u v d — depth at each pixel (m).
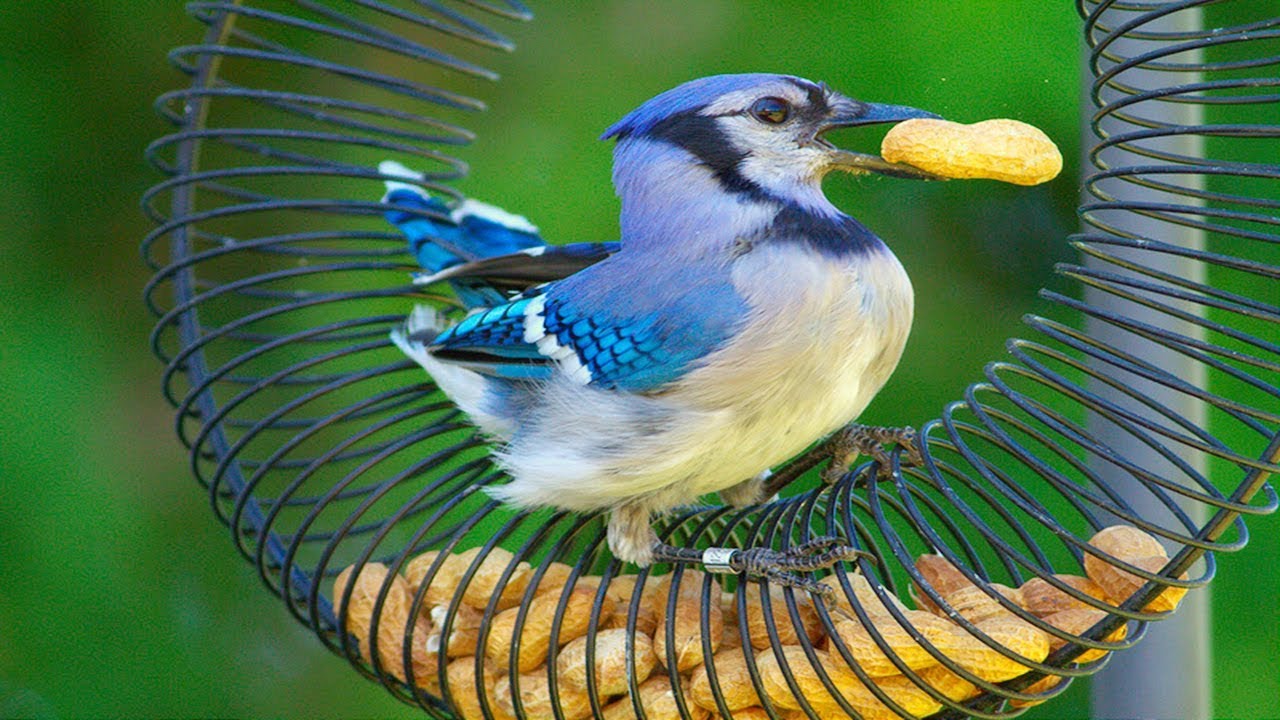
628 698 3.74
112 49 3.96
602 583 3.74
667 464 3.74
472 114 3.96
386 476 3.92
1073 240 3.71
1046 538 3.89
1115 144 3.71
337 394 3.93
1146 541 3.71
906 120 3.75
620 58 3.96
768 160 3.76
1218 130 3.69
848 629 3.72
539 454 3.76
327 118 3.85
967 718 3.73
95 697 3.90
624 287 3.76
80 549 3.90
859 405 3.76
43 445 3.91
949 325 3.94
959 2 3.92
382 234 3.82
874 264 3.75
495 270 3.80
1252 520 3.89
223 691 3.92
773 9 3.95
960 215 3.96
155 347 3.81
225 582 3.93
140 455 3.93
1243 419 3.71
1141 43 3.77
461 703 3.76
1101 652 3.72
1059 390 3.71
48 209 3.95
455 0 3.92
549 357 3.77
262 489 3.93
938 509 3.76
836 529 3.74
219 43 3.82
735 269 3.75
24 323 3.93
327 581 3.83
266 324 3.95
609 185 3.95
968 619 3.72
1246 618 3.89
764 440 3.75
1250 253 3.91
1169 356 3.79
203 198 3.97
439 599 3.76
